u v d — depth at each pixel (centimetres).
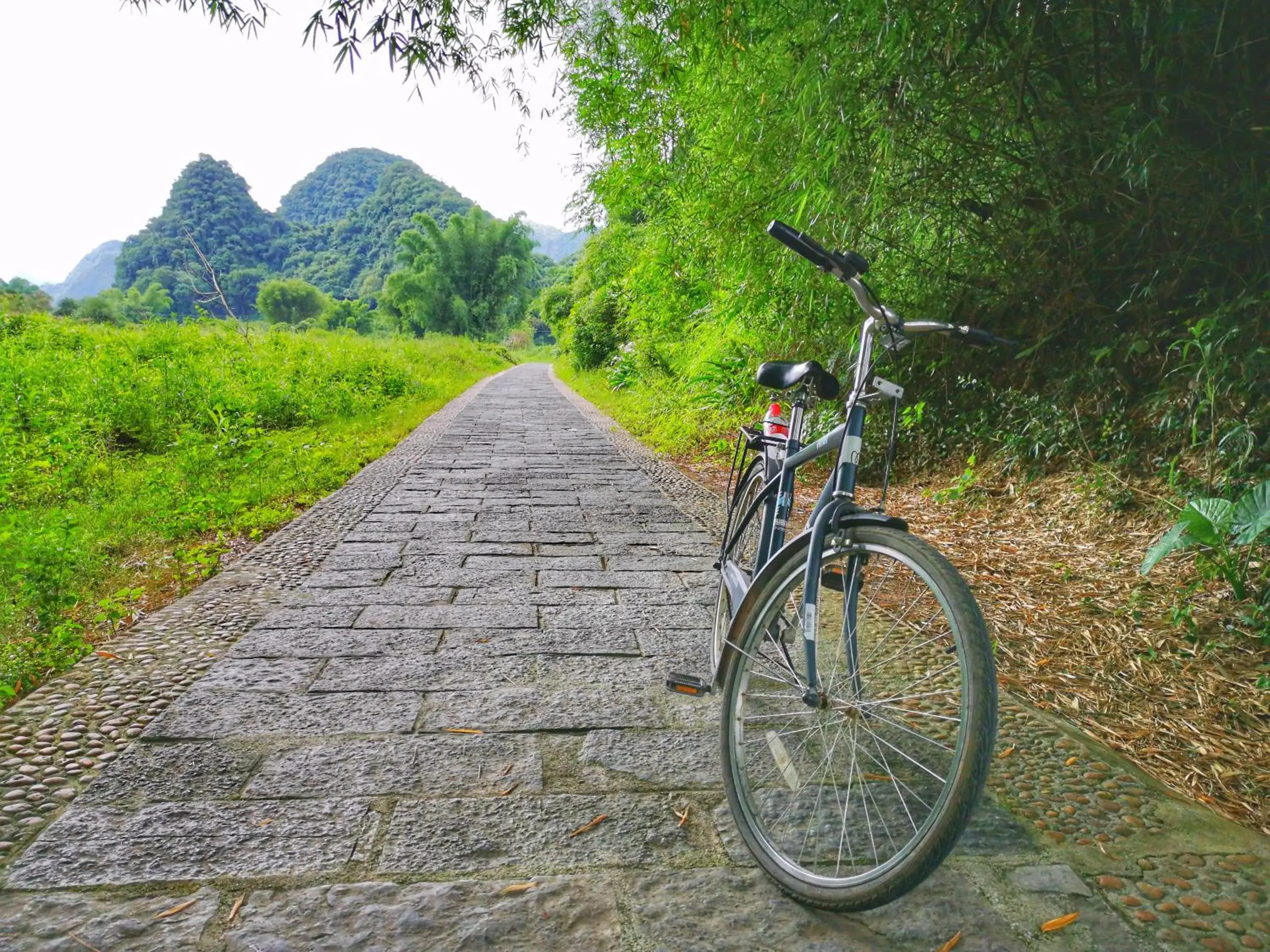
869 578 173
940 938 155
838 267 176
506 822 193
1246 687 274
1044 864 179
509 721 248
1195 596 333
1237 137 326
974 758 141
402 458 812
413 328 6288
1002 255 476
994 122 389
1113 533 420
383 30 344
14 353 1052
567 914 161
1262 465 369
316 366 1300
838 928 158
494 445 929
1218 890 171
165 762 218
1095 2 331
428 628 330
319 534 494
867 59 380
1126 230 400
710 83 528
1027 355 514
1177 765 231
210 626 328
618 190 864
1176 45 324
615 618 347
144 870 172
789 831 187
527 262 6581
